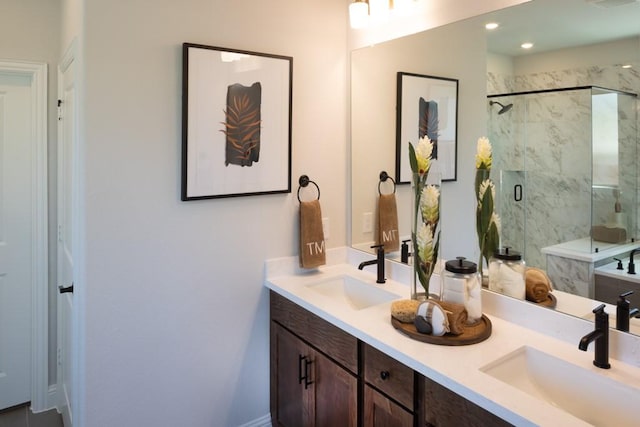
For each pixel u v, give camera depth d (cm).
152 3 186
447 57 193
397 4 214
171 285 200
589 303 150
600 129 147
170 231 197
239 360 223
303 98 232
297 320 208
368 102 235
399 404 153
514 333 160
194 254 205
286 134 224
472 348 148
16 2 248
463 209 189
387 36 221
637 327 137
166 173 194
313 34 233
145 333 195
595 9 147
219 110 202
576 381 136
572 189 155
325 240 247
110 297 185
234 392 223
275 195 227
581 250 152
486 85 178
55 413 267
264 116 216
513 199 170
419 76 206
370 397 166
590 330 147
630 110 140
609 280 145
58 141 256
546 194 161
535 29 162
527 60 165
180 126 196
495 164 176
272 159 221
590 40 149
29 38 252
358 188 245
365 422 170
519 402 116
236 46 208
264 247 226
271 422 235
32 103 258
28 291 267
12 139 258
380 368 161
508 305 170
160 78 190
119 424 191
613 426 127
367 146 237
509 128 171
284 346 219
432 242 173
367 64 233
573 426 106
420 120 208
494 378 129
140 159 188
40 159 261
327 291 229
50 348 270
